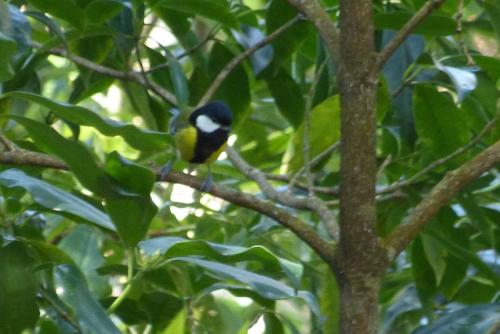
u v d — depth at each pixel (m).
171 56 6.86
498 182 8.44
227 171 9.25
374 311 4.88
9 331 4.86
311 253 8.84
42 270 5.10
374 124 4.95
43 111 8.90
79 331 5.28
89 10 6.78
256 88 9.66
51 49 7.36
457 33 6.27
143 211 4.88
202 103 7.27
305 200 5.81
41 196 4.94
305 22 7.58
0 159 4.87
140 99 7.71
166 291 6.29
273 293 5.15
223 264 5.39
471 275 7.78
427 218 5.04
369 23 4.96
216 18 6.99
